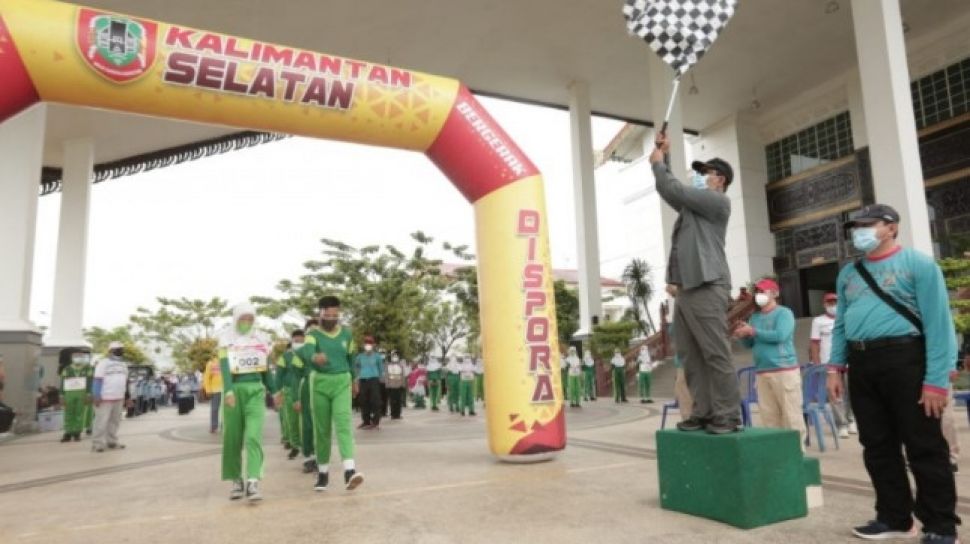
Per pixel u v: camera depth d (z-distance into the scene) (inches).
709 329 155.1
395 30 680.4
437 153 281.7
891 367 129.3
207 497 208.1
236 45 246.4
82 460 323.0
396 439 368.5
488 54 757.3
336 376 213.9
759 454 147.3
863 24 442.9
